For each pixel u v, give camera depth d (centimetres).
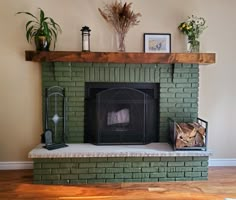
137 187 264
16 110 311
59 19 306
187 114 320
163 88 317
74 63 306
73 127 313
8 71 306
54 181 271
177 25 317
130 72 313
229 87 329
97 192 250
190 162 283
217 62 326
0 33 301
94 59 286
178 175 283
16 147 314
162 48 315
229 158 334
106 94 310
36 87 311
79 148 285
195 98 319
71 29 308
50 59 284
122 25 297
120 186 266
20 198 234
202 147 285
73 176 273
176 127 282
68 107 311
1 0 298
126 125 313
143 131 313
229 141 333
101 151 275
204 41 322
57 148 283
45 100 299
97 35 310
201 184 272
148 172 280
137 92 312
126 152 274
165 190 256
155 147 294
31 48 305
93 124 316
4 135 311
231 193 249
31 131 314
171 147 294
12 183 270
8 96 308
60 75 306
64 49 308
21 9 301
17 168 313
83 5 308
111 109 312
